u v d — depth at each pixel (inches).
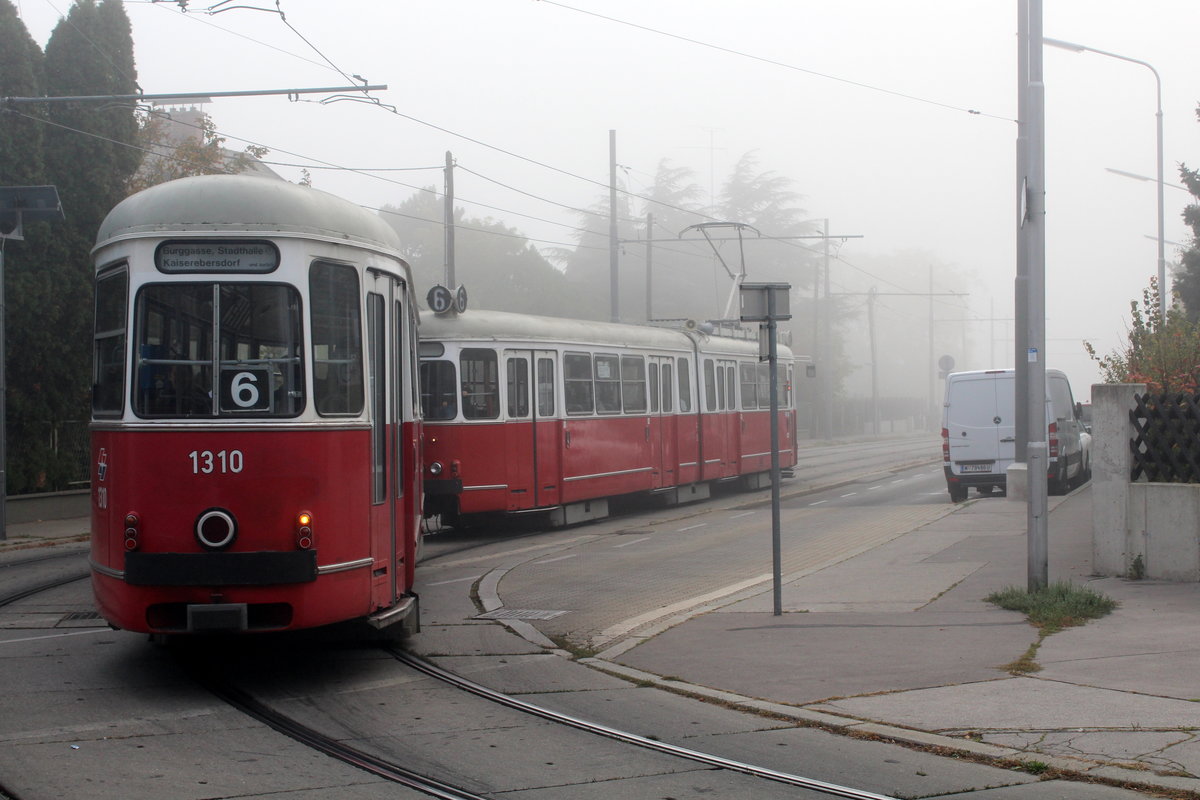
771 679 352.2
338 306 355.9
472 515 817.5
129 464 333.7
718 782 257.6
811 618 445.1
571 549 717.3
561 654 405.7
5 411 850.8
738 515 907.4
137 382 337.1
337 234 356.8
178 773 262.8
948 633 405.1
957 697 319.9
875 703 318.3
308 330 343.3
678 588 547.2
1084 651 365.7
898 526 762.8
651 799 246.2
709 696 335.0
